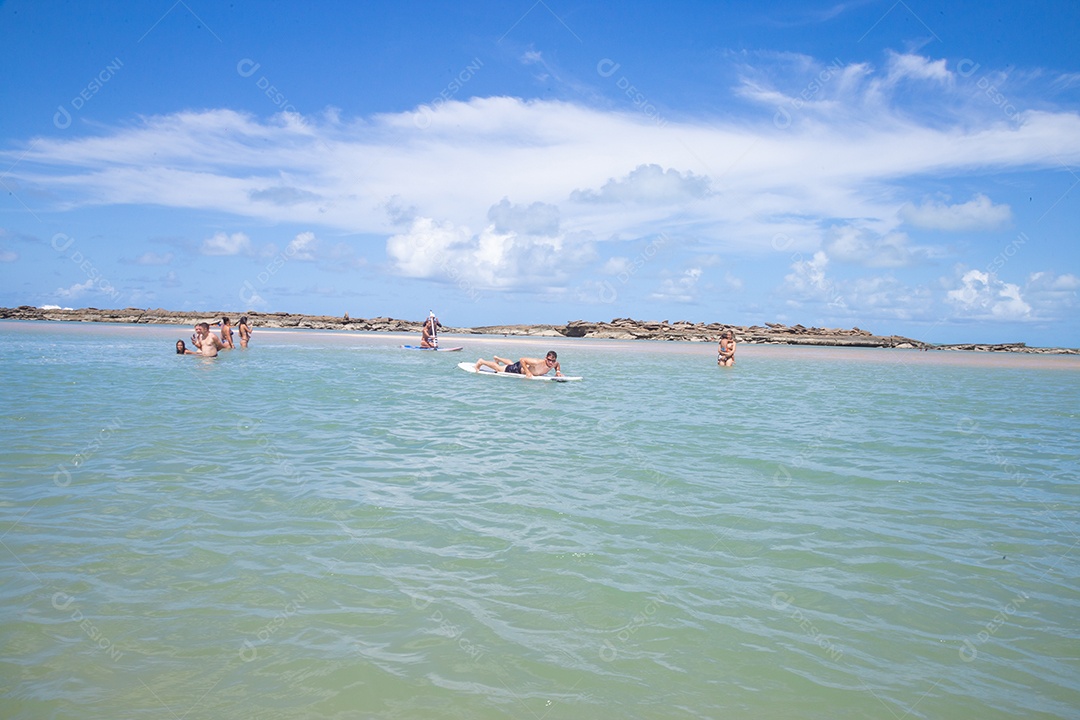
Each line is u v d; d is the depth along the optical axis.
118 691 4.18
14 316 80.69
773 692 4.42
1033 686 4.59
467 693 4.29
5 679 4.27
